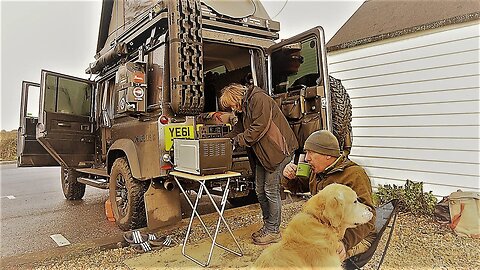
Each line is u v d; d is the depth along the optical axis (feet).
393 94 16.55
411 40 15.70
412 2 17.16
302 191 8.13
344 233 5.31
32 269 8.41
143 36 12.31
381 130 17.06
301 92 11.47
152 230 10.67
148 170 10.60
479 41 13.50
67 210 17.07
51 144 15.92
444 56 14.58
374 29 17.70
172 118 10.27
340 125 12.16
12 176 37.81
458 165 14.33
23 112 18.06
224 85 15.94
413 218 12.78
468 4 13.98
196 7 10.46
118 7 15.49
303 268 4.74
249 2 13.15
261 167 9.95
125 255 9.36
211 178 8.41
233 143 9.60
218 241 10.18
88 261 8.96
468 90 13.93
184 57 10.07
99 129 17.29
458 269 8.22
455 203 11.07
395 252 9.36
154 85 10.88
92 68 16.69
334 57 19.13
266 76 13.08
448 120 14.58
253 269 4.96
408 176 16.03
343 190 5.32
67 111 16.80
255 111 9.20
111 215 14.23
